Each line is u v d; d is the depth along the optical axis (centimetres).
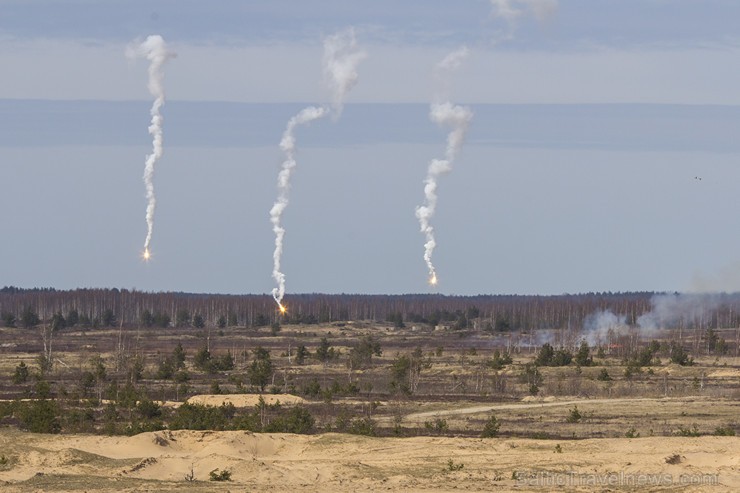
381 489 14162
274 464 15875
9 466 16000
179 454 17488
